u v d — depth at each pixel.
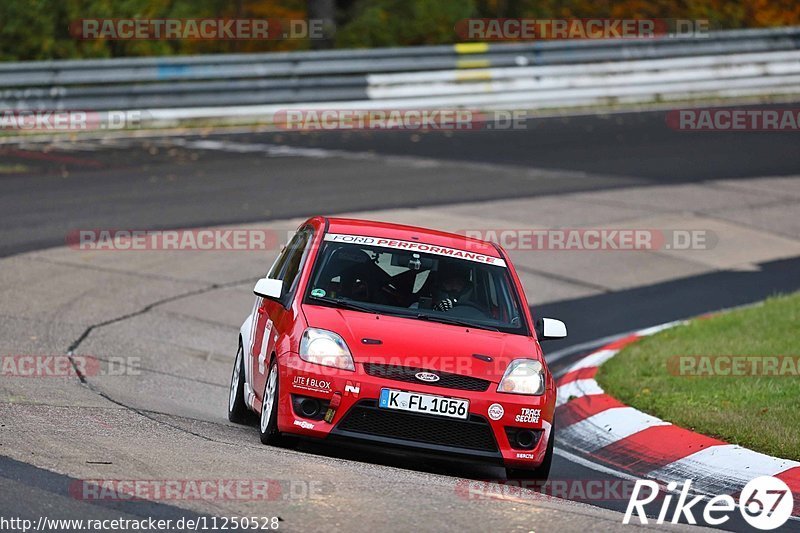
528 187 74.75
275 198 67.00
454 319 29.09
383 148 85.00
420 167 78.69
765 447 30.98
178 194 66.69
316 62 93.38
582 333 49.50
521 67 101.38
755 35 110.50
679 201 74.12
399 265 30.28
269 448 26.80
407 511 21.47
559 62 103.25
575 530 21.30
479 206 68.56
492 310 29.81
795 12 136.12
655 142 91.69
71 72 84.69
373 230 31.73
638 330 50.22
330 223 31.92
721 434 32.34
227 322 46.84
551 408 27.61
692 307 54.50
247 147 82.56
